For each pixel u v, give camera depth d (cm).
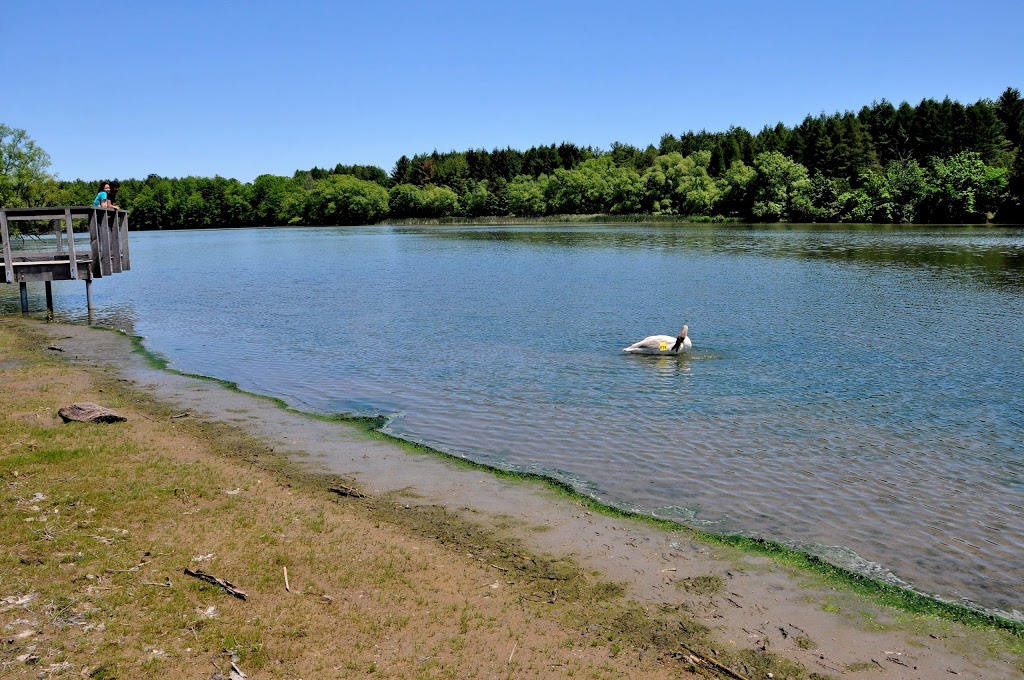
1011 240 7431
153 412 1805
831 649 874
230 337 2862
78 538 1053
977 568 1068
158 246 9825
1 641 811
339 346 2661
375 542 1114
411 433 1673
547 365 2317
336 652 830
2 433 1527
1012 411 1800
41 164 8281
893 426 1695
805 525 1205
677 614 944
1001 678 826
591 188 16525
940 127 13550
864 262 5403
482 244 8631
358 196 18200
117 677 766
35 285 4812
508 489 1351
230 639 838
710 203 13925
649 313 3294
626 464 1475
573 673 814
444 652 841
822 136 13962
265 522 1151
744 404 1878
